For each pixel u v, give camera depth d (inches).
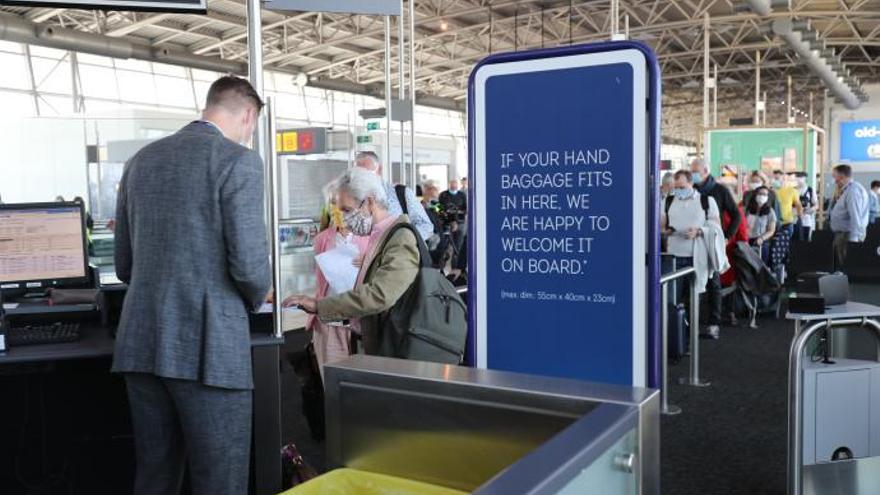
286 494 47.6
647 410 40.5
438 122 1059.3
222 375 74.3
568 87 87.1
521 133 90.5
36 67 578.2
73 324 99.5
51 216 112.1
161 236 75.4
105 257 172.4
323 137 265.9
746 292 258.1
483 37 784.9
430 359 92.1
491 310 94.6
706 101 517.7
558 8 675.4
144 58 595.2
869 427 109.5
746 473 126.9
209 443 75.8
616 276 86.1
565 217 88.7
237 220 73.9
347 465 51.4
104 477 111.7
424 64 859.4
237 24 616.4
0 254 110.2
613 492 36.9
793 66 917.8
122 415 111.6
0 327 85.4
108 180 239.9
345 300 93.3
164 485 79.7
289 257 258.2
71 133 243.4
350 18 653.9
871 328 107.4
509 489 29.0
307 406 138.6
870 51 943.7
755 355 216.2
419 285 94.0
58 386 110.2
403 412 48.5
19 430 109.5
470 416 45.8
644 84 82.9
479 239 94.6
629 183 84.4
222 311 75.0
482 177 93.7
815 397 106.3
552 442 34.1
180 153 75.9
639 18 698.8
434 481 47.8
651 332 84.5
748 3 478.6
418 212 189.9
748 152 460.8
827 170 820.0
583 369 89.0
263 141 107.0
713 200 234.1
